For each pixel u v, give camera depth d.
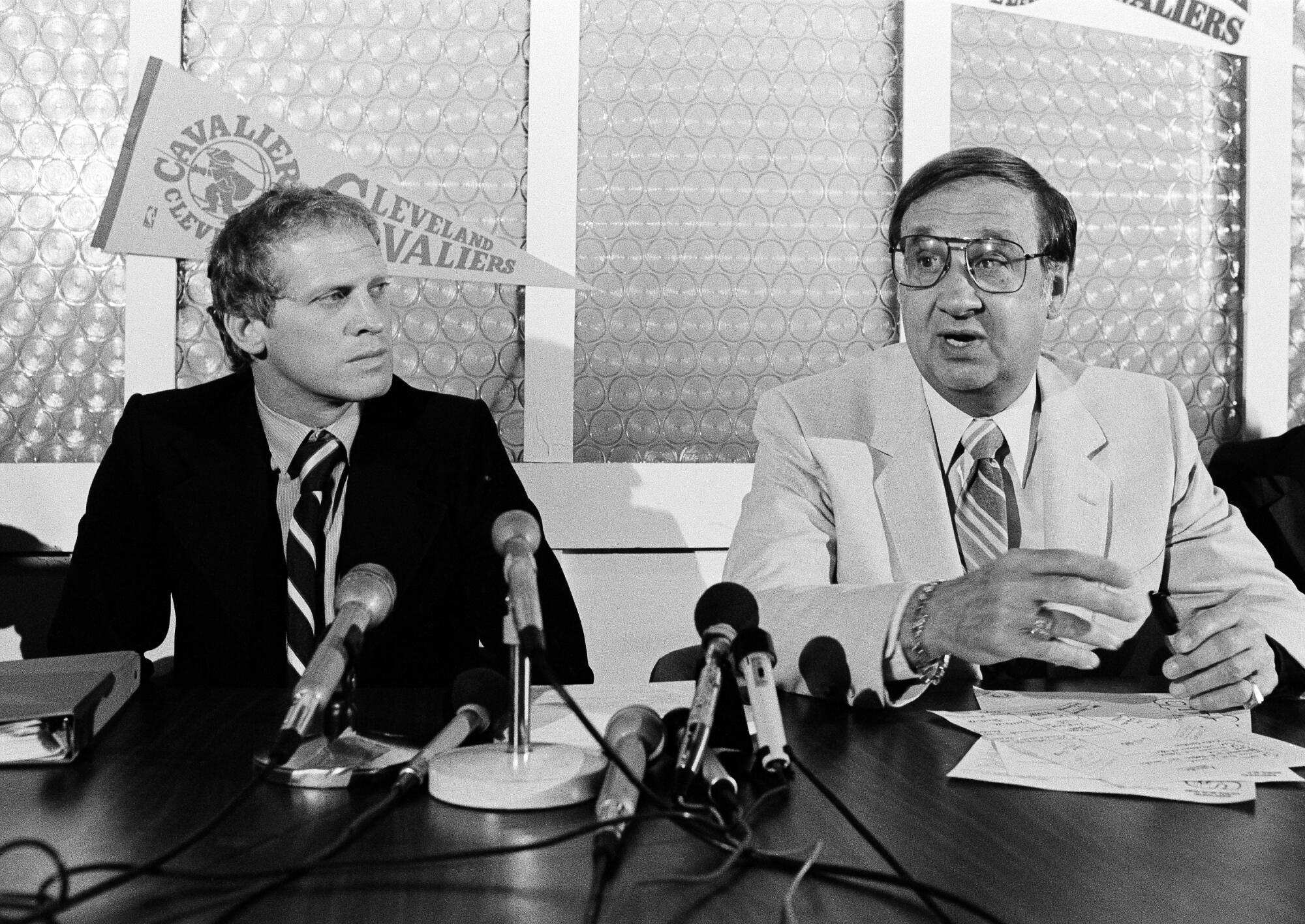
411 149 2.43
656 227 2.50
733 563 1.67
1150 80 2.64
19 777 1.03
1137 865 0.83
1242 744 1.15
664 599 2.44
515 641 1.01
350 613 0.98
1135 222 2.64
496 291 2.47
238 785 1.01
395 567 1.74
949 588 1.30
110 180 2.36
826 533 1.72
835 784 1.03
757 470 1.79
